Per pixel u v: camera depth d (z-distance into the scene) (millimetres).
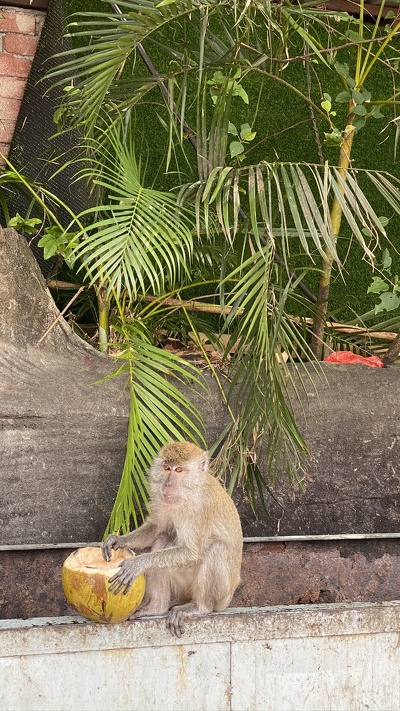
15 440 4312
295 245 6371
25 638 3400
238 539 3883
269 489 4684
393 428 4910
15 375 4301
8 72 5773
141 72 6062
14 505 4301
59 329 4414
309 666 3762
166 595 3791
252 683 3684
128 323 4754
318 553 4680
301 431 4766
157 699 3564
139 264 4312
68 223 5211
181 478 3629
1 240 4250
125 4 4340
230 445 4473
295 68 6441
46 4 5812
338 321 6070
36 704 3414
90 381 4430
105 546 3713
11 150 5523
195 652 3613
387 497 4902
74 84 5375
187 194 4496
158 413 4285
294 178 4348
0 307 4258
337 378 4828
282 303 4242
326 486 4805
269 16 4621
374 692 3854
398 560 4809
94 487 4430
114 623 3492
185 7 4359
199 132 4617
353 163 6629
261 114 6410
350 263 6598
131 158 4742
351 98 4961
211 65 4605
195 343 5199
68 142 5254
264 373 4348
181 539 3652
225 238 4484
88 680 3480
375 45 6340
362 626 3830
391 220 6707
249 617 3676
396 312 5672
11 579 4168
